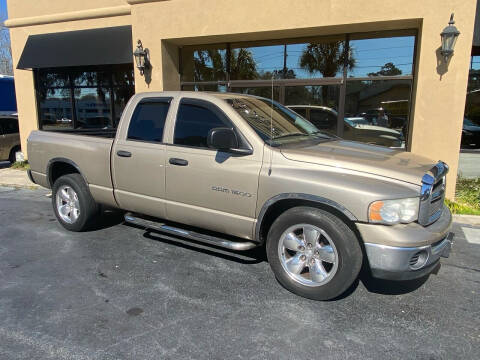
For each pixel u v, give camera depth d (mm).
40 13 11375
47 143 5488
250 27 8195
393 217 3178
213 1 8422
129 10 10156
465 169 8344
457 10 6559
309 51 8742
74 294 3688
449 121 6875
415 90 7219
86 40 10523
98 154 4918
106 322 3215
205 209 4133
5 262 4445
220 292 3740
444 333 3105
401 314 3385
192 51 9922
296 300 3600
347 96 8508
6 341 2951
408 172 3369
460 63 6672
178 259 4527
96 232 5469
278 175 3590
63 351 2838
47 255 4645
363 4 7168
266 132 3994
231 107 4035
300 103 8977
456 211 6543
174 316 3312
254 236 3879
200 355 2803
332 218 3369
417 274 3273
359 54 8273
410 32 7793
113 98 11461
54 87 12109
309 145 4117
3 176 10031
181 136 4270
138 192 4645
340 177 3379
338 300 3613
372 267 3258
